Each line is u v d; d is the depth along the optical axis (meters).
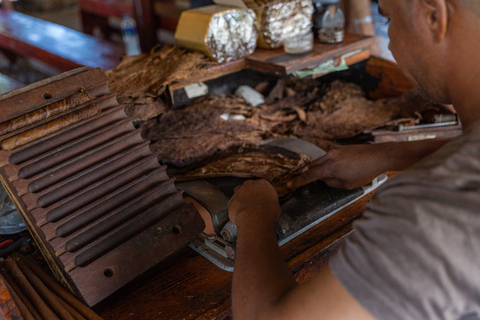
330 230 0.98
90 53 3.36
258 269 0.58
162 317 0.79
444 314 0.43
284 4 1.54
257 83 1.80
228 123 1.50
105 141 0.85
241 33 1.50
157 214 0.85
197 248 0.94
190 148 1.35
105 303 0.83
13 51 3.68
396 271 0.43
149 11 3.75
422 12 0.53
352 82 1.81
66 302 0.78
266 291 0.54
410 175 0.47
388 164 0.91
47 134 0.80
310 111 1.66
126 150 0.86
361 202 1.07
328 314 0.46
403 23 0.57
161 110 1.35
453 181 0.44
